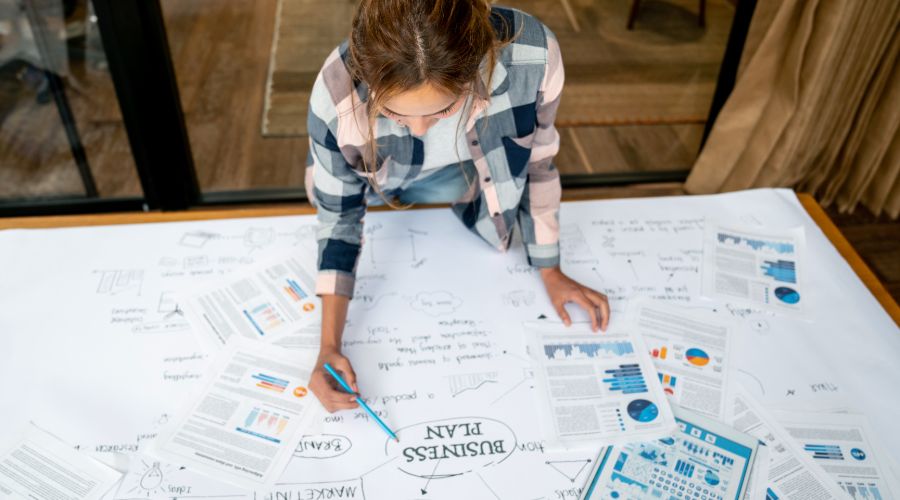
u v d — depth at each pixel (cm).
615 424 110
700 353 122
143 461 103
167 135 210
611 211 153
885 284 212
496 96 114
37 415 108
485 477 103
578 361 120
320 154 115
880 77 202
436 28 83
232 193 229
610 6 321
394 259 139
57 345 119
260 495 100
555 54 113
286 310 127
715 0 319
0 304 125
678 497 101
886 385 118
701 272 138
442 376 117
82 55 222
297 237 143
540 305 130
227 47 281
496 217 134
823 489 103
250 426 108
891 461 106
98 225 144
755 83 207
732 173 228
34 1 208
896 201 230
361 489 101
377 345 122
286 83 269
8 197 219
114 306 127
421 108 93
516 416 111
